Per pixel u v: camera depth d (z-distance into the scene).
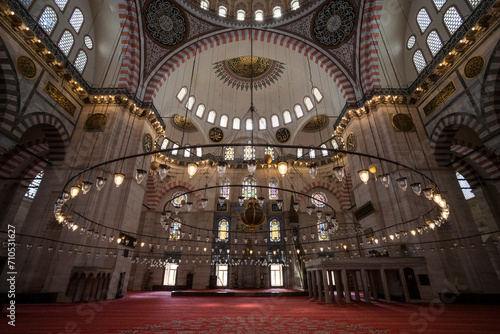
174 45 14.03
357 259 8.68
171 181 20.20
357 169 12.41
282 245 19.09
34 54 9.20
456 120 9.67
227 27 14.68
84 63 12.14
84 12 11.88
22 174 13.76
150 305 8.05
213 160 21.19
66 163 10.66
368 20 12.54
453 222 9.61
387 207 10.58
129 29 12.63
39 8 9.48
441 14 10.55
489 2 8.20
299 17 14.29
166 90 16.34
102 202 10.36
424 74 11.00
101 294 9.54
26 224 9.60
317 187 20.55
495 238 12.23
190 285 17.55
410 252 9.61
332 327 4.49
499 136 8.27
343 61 13.81
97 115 11.62
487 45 8.55
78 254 9.39
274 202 20.23
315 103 19.14
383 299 9.45
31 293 8.35
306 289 15.29
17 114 8.63
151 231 18.88
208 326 4.58
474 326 4.55
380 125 11.67
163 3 13.12
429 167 10.52
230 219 19.89
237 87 21.39
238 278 18.45
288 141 21.59
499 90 8.30
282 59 17.47
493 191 12.64
